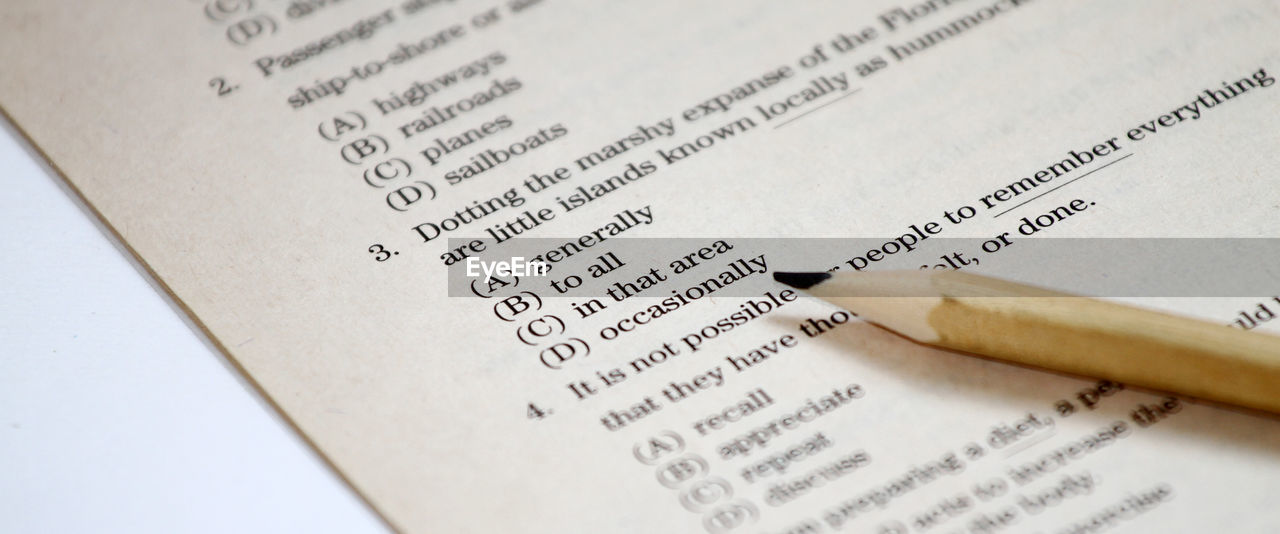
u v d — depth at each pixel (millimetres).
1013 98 284
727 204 275
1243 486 250
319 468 257
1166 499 250
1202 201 271
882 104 285
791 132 283
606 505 251
